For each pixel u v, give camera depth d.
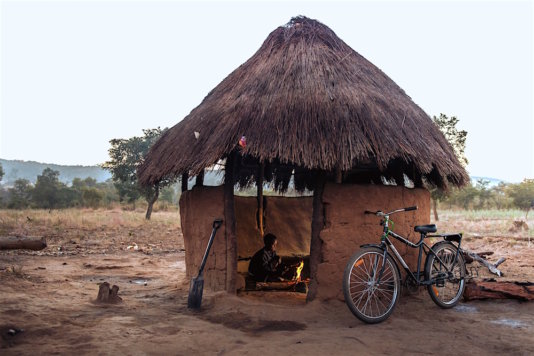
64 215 24.28
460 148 16.38
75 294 6.00
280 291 6.66
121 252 11.98
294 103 5.50
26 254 10.66
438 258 5.38
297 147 5.10
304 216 9.05
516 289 5.71
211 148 5.41
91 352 3.64
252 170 8.85
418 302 5.63
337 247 5.43
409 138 5.48
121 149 24.28
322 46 6.38
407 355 3.70
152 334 4.20
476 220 24.39
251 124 5.41
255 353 3.68
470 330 4.45
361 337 4.14
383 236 4.99
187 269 6.81
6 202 47.06
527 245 12.62
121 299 5.72
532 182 41.53
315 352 3.72
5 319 4.39
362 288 5.43
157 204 44.62
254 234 8.45
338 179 5.70
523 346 3.95
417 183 6.56
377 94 5.87
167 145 6.68
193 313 5.09
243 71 6.57
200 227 6.19
